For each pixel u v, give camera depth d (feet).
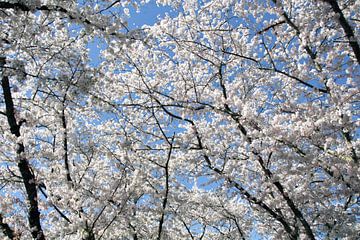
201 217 34.68
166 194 23.95
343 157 22.20
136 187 24.62
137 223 26.73
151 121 31.27
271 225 31.83
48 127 25.84
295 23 23.48
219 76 29.25
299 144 23.00
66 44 21.56
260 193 25.98
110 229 25.14
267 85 27.50
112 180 28.94
